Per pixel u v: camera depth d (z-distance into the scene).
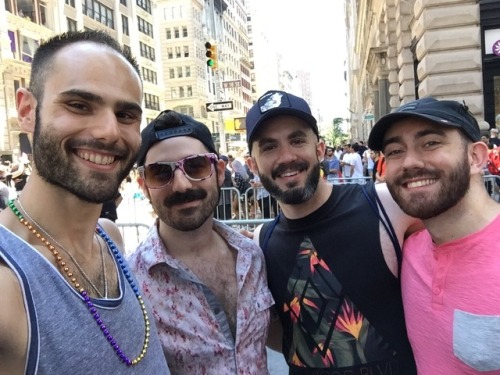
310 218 2.18
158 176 2.02
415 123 1.69
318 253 2.13
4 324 1.06
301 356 2.13
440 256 1.70
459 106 1.71
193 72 70.25
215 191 2.10
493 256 1.56
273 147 2.24
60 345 1.15
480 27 11.23
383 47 20.70
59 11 35.69
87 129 1.28
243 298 2.03
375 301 2.04
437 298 1.67
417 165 1.67
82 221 1.37
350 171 16.75
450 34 10.88
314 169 2.21
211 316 1.92
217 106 14.48
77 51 1.29
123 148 1.36
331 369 2.03
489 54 11.41
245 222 5.31
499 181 7.65
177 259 1.98
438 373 1.67
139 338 1.39
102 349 1.24
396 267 2.05
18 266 1.14
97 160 1.30
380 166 2.59
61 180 1.27
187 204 2.00
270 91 2.32
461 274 1.61
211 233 2.15
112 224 1.89
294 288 2.16
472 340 1.52
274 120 2.20
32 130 1.30
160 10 71.06
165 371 1.49
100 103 1.30
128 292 1.46
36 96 1.29
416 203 1.69
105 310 1.29
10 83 30.62
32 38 33.31
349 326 2.03
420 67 11.79
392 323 2.02
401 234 2.06
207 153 2.06
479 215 1.64
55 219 1.32
